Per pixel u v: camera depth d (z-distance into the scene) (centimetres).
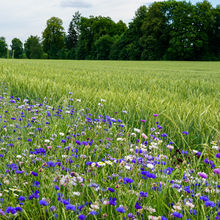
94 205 123
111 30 8712
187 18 6556
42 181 150
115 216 131
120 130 280
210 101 416
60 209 135
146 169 176
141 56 7088
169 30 6844
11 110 322
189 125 307
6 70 829
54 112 329
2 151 207
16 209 118
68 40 9956
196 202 145
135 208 133
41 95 457
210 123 297
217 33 6844
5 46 10762
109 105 385
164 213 135
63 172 175
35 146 215
